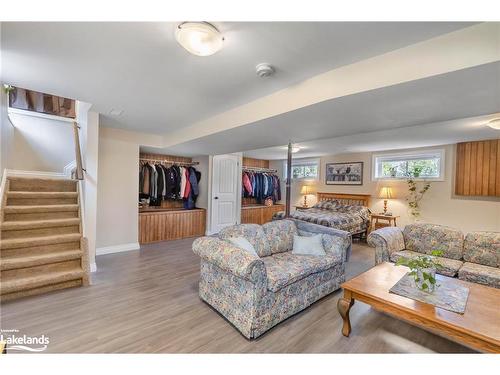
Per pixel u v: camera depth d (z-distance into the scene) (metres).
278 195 8.19
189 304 2.50
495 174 4.21
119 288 2.86
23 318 2.17
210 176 6.04
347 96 1.95
